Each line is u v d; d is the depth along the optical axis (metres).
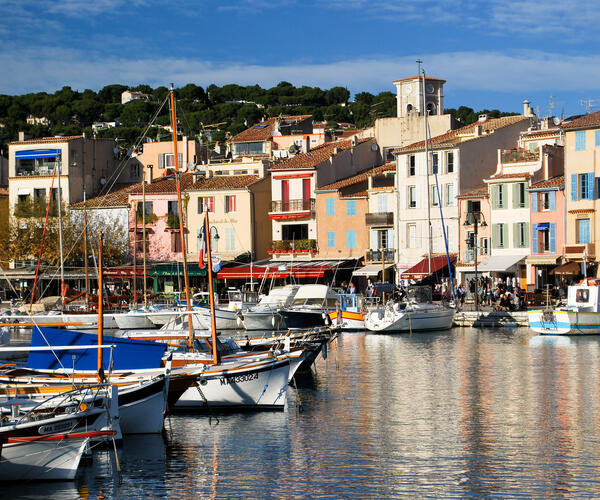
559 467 33.84
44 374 40.59
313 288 82.25
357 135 127.06
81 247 110.00
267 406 43.22
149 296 97.06
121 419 37.50
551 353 64.06
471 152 103.31
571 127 93.25
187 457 35.28
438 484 31.94
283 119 141.00
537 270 94.75
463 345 69.88
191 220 115.69
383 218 106.31
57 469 32.00
